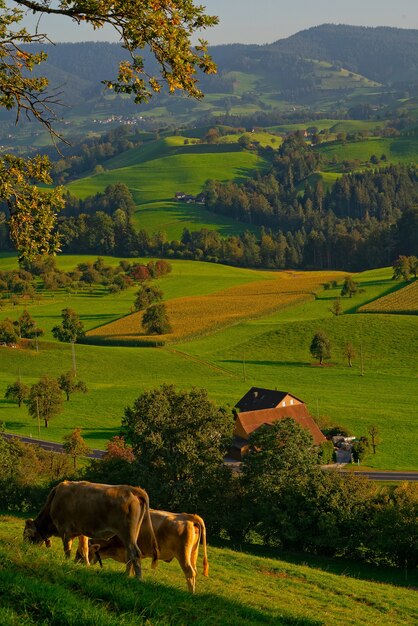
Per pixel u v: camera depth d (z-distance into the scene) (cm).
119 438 11044
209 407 7712
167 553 2675
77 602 1917
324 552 7156
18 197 2836
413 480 11531
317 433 13712
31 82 2644
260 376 19725
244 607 2491
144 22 2439
